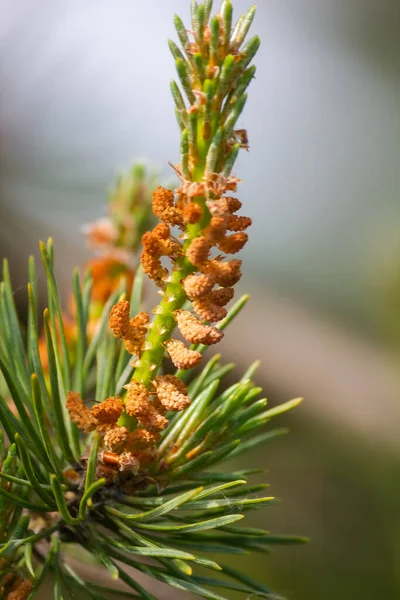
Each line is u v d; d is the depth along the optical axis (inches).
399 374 19.6
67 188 23.6
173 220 11.3
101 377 12.8
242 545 12.4
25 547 11.4
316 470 22.3
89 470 11.2
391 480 20.4
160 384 11.4
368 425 22.6
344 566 19.8
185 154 11.3
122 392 12.6
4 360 12.0
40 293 19.2
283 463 22.6
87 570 13.8
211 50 11.2
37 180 23.4
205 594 11.2
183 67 11.3
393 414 20.7
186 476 12.1
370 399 23.2
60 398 12.3
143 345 11.5
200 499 12.0
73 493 11.9
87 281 13.3
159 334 11.5
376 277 18.0
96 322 14.5
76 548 13.8
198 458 11.8
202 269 11.2
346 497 21.4
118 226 15.2
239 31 11.3
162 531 11.6
